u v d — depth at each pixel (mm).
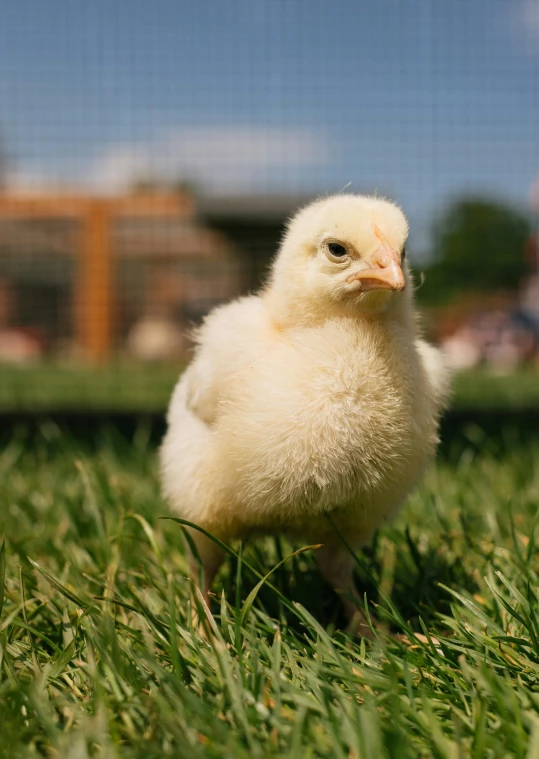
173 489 359
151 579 358
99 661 305
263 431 331
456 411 801
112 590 344
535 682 303
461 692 294
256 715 285
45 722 281
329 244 339
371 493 339
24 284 1158
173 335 1281
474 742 278
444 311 1459
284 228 370
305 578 372
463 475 486
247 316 355
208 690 297
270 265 372
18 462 531
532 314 1546
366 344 334
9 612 340
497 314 1524
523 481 476
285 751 278
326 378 331
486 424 717
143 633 312
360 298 338
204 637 330
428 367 363
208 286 1243
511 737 279
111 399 881
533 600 334
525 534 398
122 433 668
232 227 1019
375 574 377
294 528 352
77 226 1118
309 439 330
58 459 528
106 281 1149
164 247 1189
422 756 277
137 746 276
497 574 336
